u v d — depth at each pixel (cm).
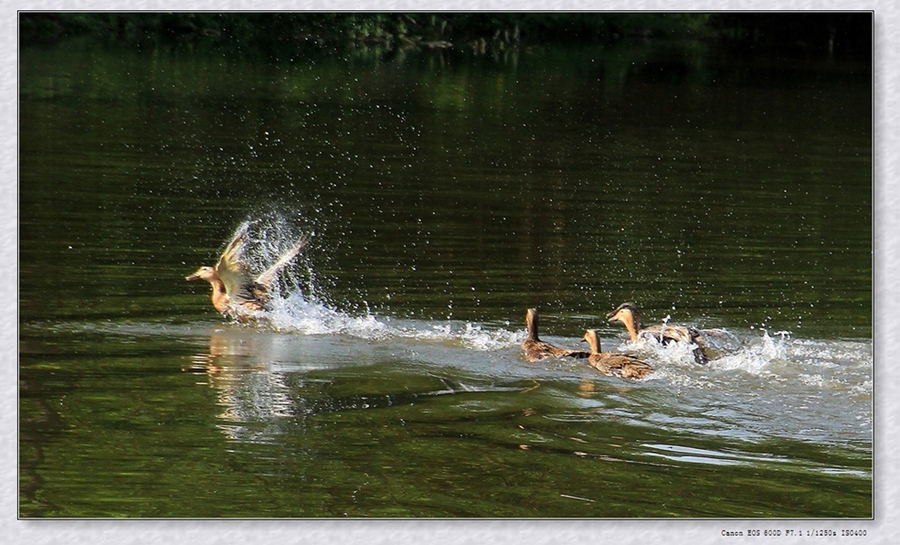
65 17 8912
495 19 10950
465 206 3972
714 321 2706
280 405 1984
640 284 3042
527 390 2108
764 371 2270
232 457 1759
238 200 3866
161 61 8069
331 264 3097
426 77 8206
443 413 1970
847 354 2416
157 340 2358
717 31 12206
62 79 6781
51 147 4647
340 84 7525
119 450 1767
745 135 6138
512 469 1739
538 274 3098
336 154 4928
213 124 5534
